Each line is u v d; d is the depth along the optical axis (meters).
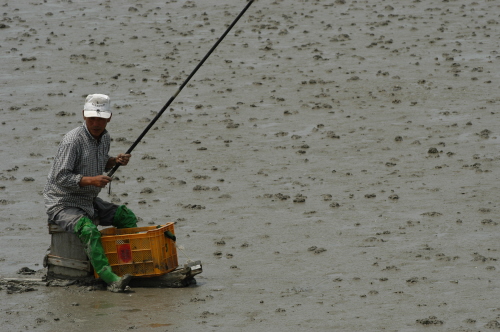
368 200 34.19
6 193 36.16
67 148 25.25
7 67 59.56
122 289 24.84
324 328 21.44
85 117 25.55
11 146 43.53
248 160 40.84
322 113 48.66
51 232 26.09
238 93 53.00
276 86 54.19
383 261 27.03
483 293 23.78
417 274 25.64
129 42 65.88
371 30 68.00
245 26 70.12
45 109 50.16
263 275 26.16
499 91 51.84
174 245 26.47
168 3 79.44
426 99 50.69
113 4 79.25
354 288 24.59
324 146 42.75
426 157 40.28
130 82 55.78
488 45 62.75
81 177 25.11
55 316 22.69
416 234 29.77
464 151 40.94
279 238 29.94
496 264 26.33
